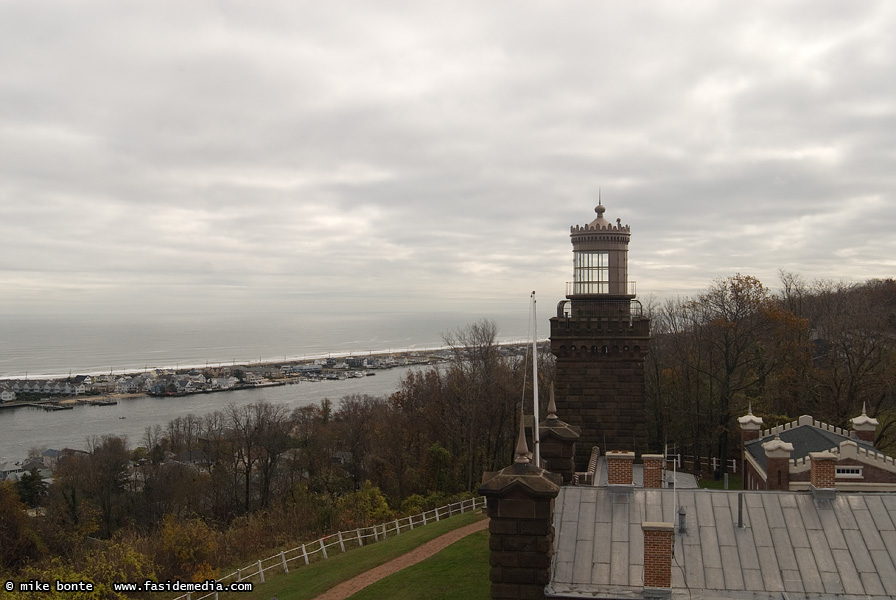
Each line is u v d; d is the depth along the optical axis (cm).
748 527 2209
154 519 8600
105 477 9288
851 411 6856
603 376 4634
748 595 1986
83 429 18775
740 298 7425
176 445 12238
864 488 3669
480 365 9238
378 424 10988
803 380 7462
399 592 3234
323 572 4025
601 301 4688
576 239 4753
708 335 8062
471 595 3017
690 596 1989
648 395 8312
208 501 9350
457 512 5925
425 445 9588
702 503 2330
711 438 7150
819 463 2289
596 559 2141
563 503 2395
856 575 2022
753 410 7050
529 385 8975
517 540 2039
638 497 2397
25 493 9469
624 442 4603
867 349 7381
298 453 10731
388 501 6931
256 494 9744
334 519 5944
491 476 2134
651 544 2003
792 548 2123
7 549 5947
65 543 6644
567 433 3059
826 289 11488
